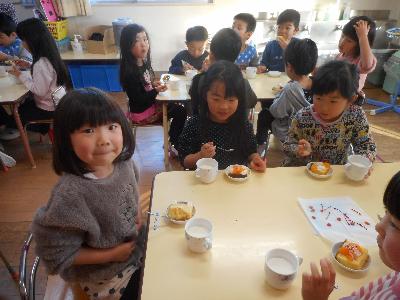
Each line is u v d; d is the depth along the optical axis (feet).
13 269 5.38
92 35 13.20
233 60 7.23
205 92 4.72
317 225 3.33
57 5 12.57
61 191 2.93
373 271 2.81
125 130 3.34
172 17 13.56
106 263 3.47
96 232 3.17
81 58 12.36
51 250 2.90
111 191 3.26
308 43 6.94
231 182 4.07
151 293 2.57
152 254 2.96
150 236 3.18
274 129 7.86
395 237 1.90
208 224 3.15
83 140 2.93
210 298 2.54
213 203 3.65
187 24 13.71
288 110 7.21
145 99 8.16
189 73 8.92
